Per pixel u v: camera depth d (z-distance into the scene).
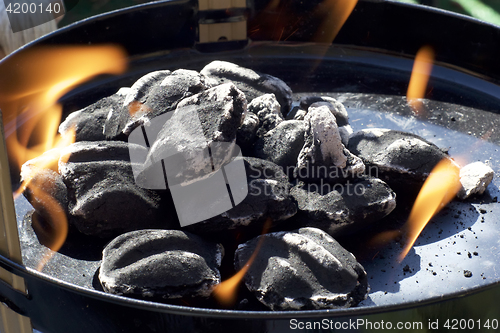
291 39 0.77
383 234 0.55
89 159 0.54
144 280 0.50
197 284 0.50
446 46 0.71
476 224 0.56
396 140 0.57
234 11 0.73
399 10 0.71
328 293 0.50
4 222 0.49
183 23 0.73
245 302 0.51
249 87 0.61
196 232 0.52
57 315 0.51
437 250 0.54
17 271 0.50
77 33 0.69
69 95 0.68
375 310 0.47
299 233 0.52
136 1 1.21
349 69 0.72
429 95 0.68
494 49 0.69
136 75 0.71
